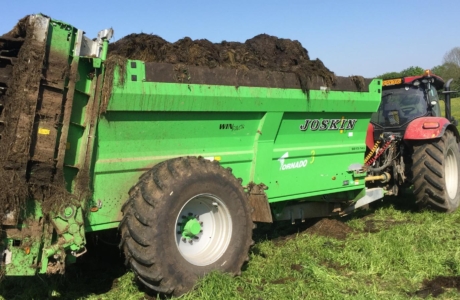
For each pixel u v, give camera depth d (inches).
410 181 286.4
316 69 205.8
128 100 144.3
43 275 160.1
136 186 145.6
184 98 156.9
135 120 149.9
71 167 136.9
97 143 142.9
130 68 144.7
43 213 128.4
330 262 189.5
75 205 132.5
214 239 161.6
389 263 183.5
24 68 126.5
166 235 141.3
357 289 158.2
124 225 141.2
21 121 123.9
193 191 149.5
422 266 179.6
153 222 138.9
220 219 161.9
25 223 126.0
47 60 129.1
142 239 137.5
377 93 236.1
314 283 158.6
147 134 154.3
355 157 241.0
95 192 143.9
